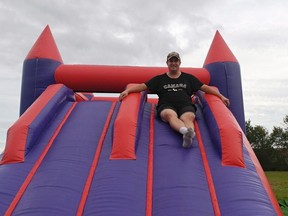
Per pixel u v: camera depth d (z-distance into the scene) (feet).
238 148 10.75
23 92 16.11
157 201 8.86
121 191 9.06
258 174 10.34
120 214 8.25
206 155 11.02
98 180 9.67
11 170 10.03
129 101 13.03
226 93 15.98
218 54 16.61
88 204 8.77
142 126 12.91
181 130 11.42
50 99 13.79
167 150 11.12
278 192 34.14
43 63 16.17
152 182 9.76
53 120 13.35
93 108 14.56
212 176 9.92
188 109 12.73
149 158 11.00
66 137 11.96
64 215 8.33
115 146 10.93
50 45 16.93
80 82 16.29
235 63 16.47
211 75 16.21
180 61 13.76
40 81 16.02
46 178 9.61
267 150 100.68
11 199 8.89
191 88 13.98
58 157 10.66
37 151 11.18
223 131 11.12
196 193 9.00
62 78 16.21
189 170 9.98
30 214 8.22
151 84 13.91
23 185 9.55
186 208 8.40
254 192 9.08
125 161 10.49
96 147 11.59
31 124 11.54
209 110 13.02
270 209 8.57
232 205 8.55
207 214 8.30
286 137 99.71
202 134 12.37
